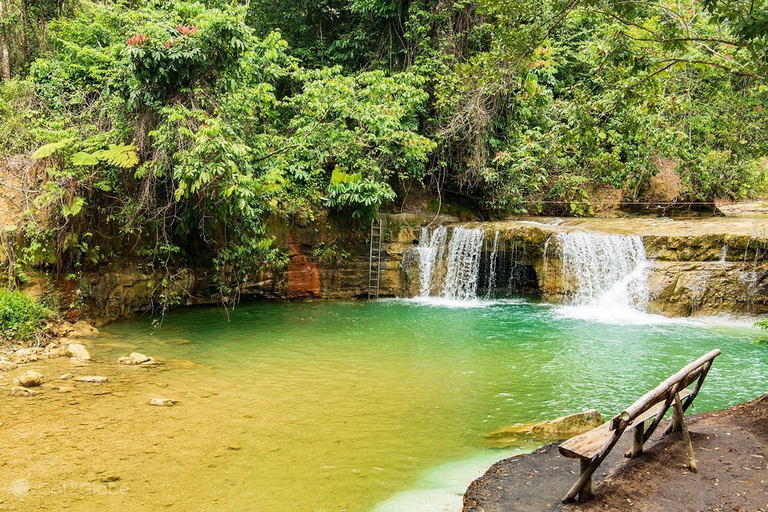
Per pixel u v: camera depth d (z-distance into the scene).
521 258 18.59
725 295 15.46
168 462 6.24
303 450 6.69
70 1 18.70
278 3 22.14
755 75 7.88
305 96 15.94
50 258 12.02
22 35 17.94
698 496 5.01
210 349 11.59
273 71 15.81
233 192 12.36
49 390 8.54
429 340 12.80
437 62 19.64
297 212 17.41
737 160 24.23
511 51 9.49
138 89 12.37
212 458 6.38
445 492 5.70
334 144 16.39
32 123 13.52
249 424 7.48
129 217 12.76
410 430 7.42
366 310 16.61
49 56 17.47
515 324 14.72
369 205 18.02
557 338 13.11
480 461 6.48
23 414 7.52
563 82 25.02
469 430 7.46
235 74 12.95
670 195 24.42
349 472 6.13
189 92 12.27
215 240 14.43
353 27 22.59
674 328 14.31
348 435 7.20
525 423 7.70
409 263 19.28
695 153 23.84
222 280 14.67
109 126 13.71
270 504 5.38
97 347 11.28
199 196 13.01
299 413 7.95
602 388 9.37
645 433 5.86
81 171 12.34
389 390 9.12
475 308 17.16
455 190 22.47
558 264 17.88
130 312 14.02
